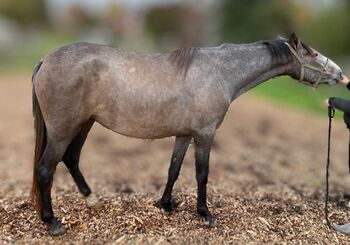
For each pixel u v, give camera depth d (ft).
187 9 141.69
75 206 19.10
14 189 24.21
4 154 34.35
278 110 63.26
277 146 39.60
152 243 15.67
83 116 15.42
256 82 17.13
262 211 19.35
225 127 48.03
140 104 15.31
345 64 92.53
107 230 16.62
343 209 20.47
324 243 16.69
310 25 108.27
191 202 19.54
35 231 16.65
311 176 28.94
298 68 17.07
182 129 15.98
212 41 141.90
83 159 33.60
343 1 99.66
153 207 18.72
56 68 14.92
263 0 128.98
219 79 16.01
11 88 75.25
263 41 17.16
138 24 165.58
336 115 58.75
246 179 27.32
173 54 15.96
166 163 32.81
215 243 15.96
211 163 31.65
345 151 38.17
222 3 133.28
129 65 15.38
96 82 15.11
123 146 38.88
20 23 171.42
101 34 196.13
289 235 17.13
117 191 23.52
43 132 15.74
